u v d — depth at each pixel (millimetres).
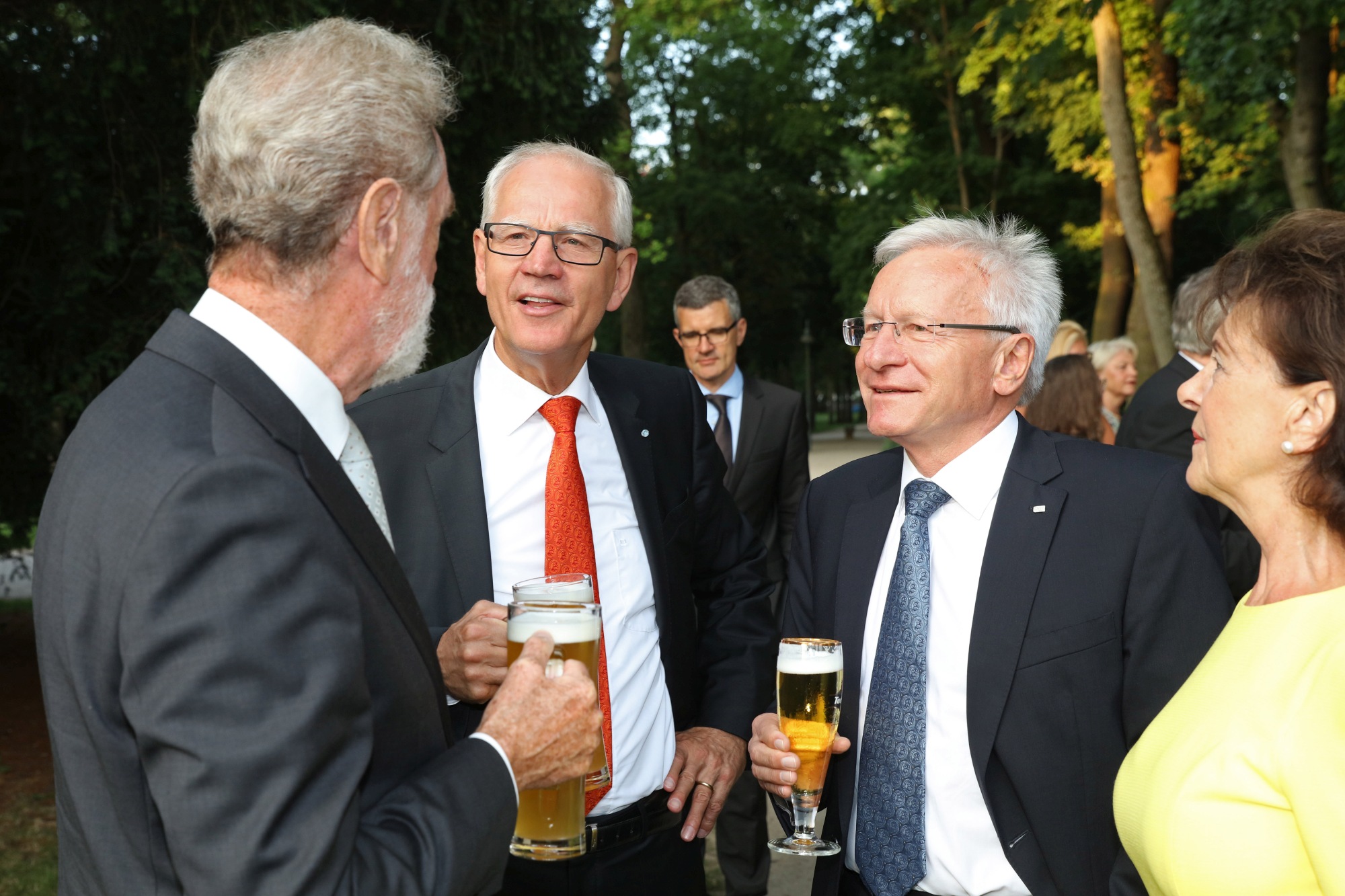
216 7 5852
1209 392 1460
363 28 1328
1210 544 1853
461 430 2117
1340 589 1326
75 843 1173
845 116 23000
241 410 1178
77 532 1100
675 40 21516
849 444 38281
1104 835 1784
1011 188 19625
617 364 2434
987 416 1960
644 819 2068
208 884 989
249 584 1039
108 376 6613
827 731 1779
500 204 2096
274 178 1215
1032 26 14109
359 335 1322
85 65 5973
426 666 1312
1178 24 9914
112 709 1084
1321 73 9656
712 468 2500
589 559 2074
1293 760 1233
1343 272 1325
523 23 7469
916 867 1825
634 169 24344
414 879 1105
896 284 1955
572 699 1355
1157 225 15633
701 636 2486
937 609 1933
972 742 1814
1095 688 1802
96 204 6191
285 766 1013
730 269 31406
